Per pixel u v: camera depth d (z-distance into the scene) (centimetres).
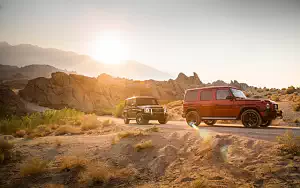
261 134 910
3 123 1845
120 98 8900
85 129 1652
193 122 1352
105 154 934
